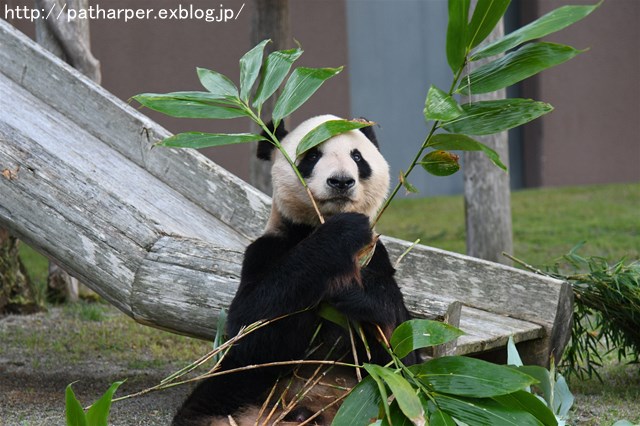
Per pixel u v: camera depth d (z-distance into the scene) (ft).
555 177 88.33
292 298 22.18
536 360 31.53
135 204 33.53
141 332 43.98
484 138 51.06
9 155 31.94
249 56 25.54
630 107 90.07
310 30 78.95
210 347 41.57
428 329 21.07
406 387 19.40
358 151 24.23
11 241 46.52
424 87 86.53
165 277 29.50
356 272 22.29
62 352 39.70
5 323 44.75
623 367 37.65
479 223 51.80
